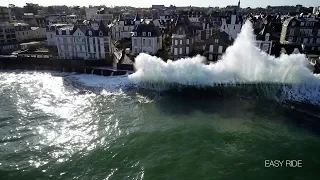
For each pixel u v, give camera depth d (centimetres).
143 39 7044
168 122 3622
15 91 5244
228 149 2947
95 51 7088
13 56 7694
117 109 4159
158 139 3191
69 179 2547
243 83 4738
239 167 2644
